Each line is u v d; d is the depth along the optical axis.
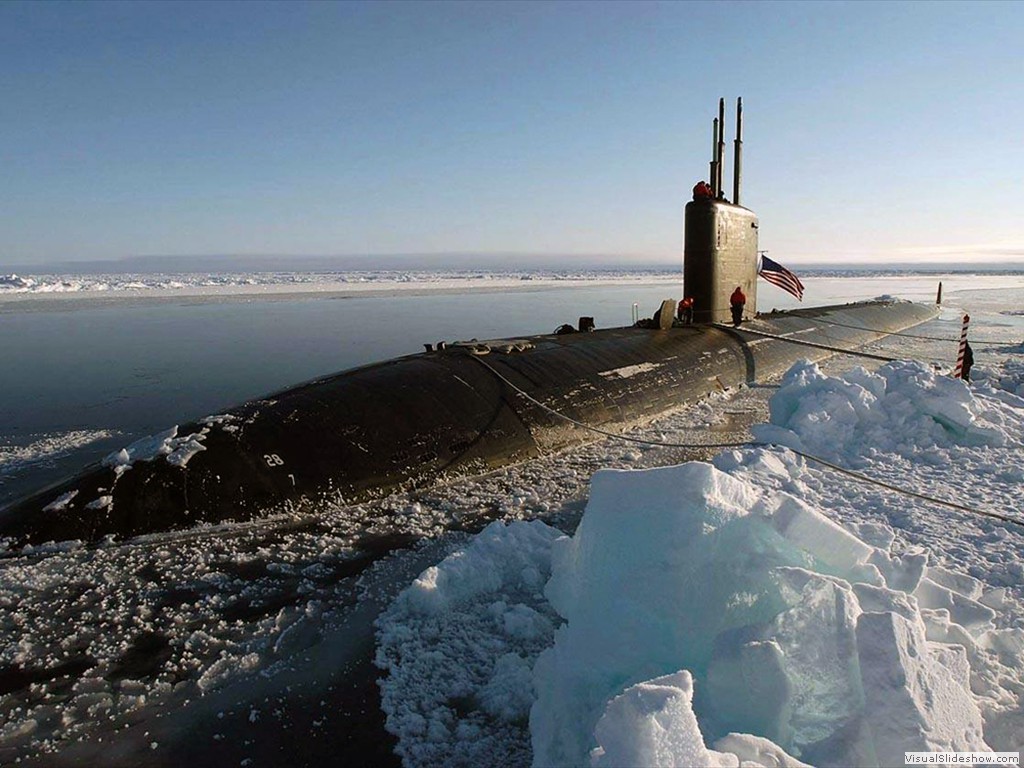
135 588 5.06
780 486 6.51
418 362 9.12
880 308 26.39
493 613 4.62
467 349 9.77
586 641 3.27
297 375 14.51
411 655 4.19
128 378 14.12
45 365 15.80
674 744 2.16
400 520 6.41
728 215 14.70
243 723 3.65
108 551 5.62
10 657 4.22
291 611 4.78
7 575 5.19
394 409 7.75
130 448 6.60
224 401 11.88
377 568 5.45
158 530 5.91
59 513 5.87
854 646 2.75
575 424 8.85
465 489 7.31
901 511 6.07
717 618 3.16
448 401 8.27
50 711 3.75
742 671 2.76
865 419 8.73
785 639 2.90
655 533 3.37
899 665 2.51
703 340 13.79
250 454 6.57
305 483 6.58
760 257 18.28
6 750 3.46
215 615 4.72
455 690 3.88
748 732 2.70
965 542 5.39
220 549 5.70
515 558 5.23
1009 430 8.58
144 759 3.39
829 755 2.48
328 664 4.17
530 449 8.45
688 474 3.40
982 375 13.74
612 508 3.60
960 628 3.33
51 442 9.21
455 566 4.89
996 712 2.89
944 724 2.44
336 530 6.14
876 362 16.94
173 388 13.07
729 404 11.73
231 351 18.34
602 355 11.24
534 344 11.00
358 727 3.61
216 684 3.97
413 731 3.54
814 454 8.04
